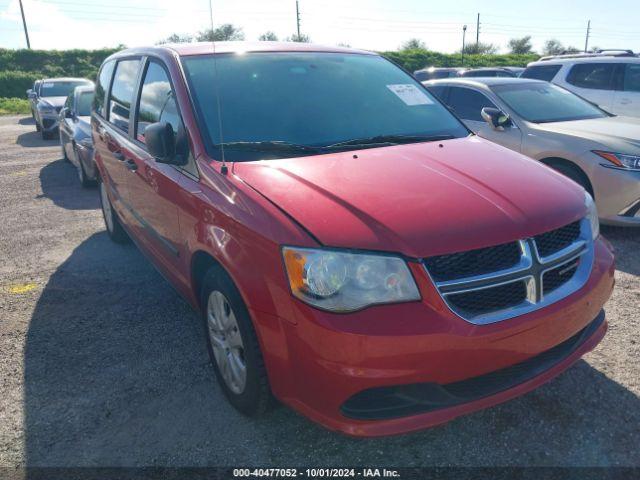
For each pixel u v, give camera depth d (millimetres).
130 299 4277
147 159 3668
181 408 2898
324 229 2230
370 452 2547
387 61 4152
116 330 3781
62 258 5250
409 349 2088
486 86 6691
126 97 4383
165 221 3408
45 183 8758
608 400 2832
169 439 2670
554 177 2854
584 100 6762
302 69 3629
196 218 2879
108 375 3230
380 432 2172
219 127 3047
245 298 2395
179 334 3697
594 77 9594
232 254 2488
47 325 3889
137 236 4289
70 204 7359
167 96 3465
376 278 2146
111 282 4625
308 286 2164
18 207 7270
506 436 2615
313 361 2170
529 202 2479
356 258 2156
